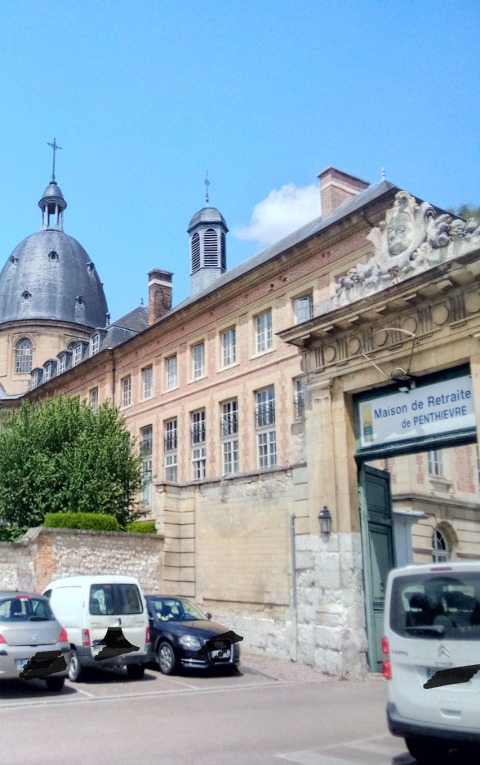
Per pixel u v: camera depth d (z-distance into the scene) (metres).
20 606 11.44
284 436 24.92
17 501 24.28
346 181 27.69
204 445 29.23
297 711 10.20
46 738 8.20
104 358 36.41
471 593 7.19
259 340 27.20
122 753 7.55
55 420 26.06
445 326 12.97
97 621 12.72
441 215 13.48
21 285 55.09
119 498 25.25
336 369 15.02
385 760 7.62
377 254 14.61
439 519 24.19
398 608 7.64
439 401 13.30
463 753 8.08
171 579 18.95
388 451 14.13
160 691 11.73
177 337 31.77
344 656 13.66
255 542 16.91
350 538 14.30
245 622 16.64
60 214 61.09
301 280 25.11
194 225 38.38
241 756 7.56
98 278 59.06
